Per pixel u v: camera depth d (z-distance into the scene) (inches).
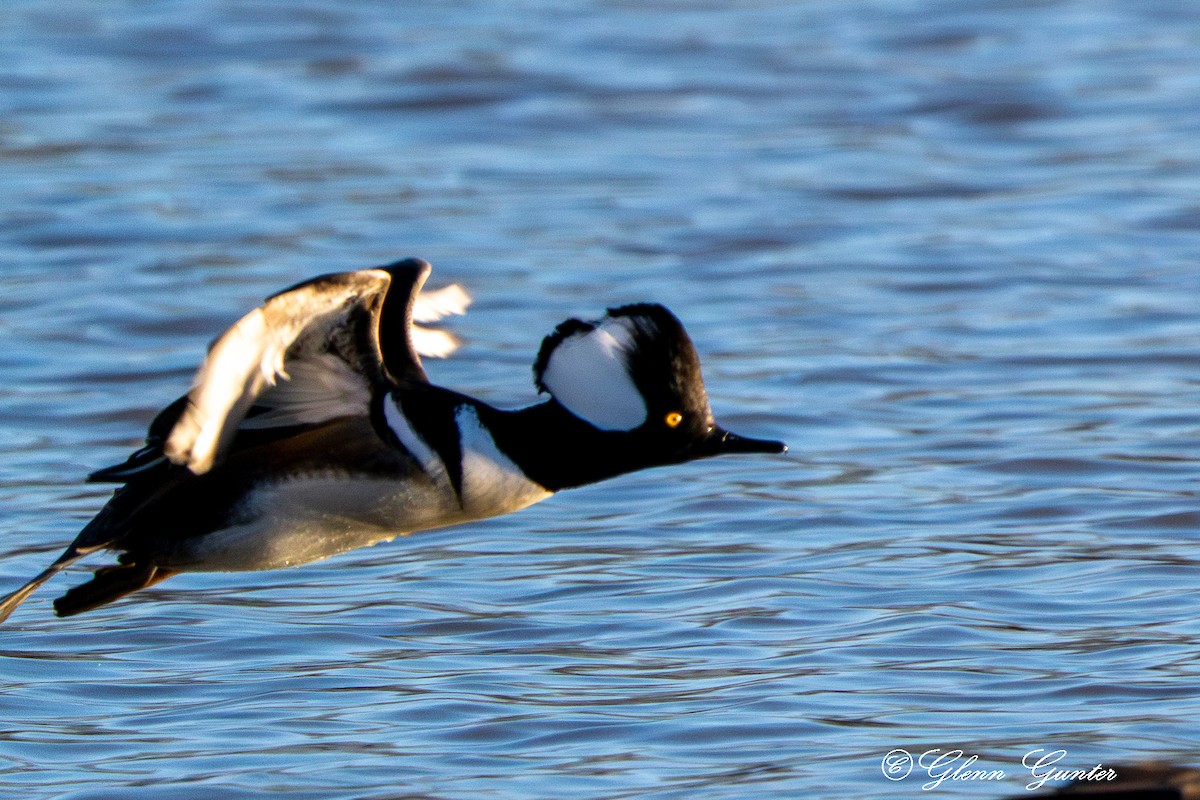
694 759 357.1
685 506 514.3
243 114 1003.3
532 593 451.5
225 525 334.0
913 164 921.5
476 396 605.0
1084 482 526.0
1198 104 1010.7
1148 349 657.6
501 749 364.5
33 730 377.1
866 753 356.8
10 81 1051.9
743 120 1000.9
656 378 337.4
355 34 1160.8
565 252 783.7
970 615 428.5
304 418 330.6
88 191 861.8
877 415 592.4
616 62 1101.7
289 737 370.9
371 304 313.4
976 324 690.8
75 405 599.5
